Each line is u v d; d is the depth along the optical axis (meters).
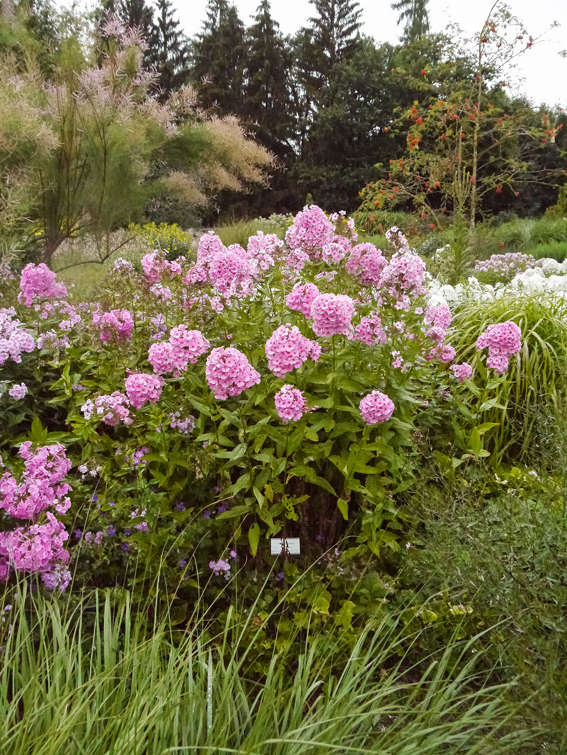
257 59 31.34
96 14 6.74
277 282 3.32
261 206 27.83
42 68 6.96
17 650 2.09
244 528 2.93
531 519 2.42
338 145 28.02
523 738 1.83
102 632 2.54
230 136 9.33
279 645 2.54
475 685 2.33
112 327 3.22
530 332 4.34
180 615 2.63
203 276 3.37
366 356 2.93
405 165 12.83
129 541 2.59
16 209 5.61
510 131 12.29
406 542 2.90
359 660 2.29
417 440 3.05
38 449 2.66
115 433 3.18
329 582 2.78
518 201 23.34
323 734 1.82
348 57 32.44
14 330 3.27
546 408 3.40
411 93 26.64
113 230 7.93
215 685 2.02
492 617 2.29
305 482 2.97
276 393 2.58
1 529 2.61
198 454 2.80
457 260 7.76
